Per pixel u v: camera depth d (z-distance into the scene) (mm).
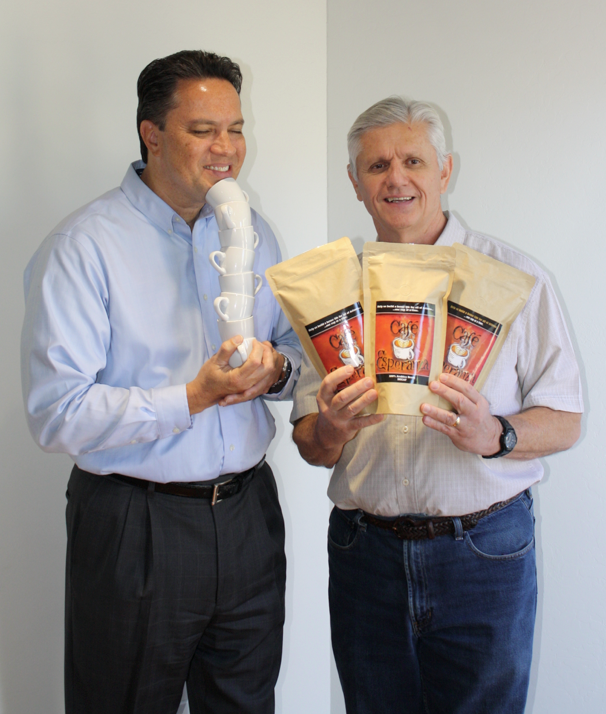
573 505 1459
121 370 1227
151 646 1211
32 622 1508
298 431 1319
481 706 1175
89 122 1520
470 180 1592
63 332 1137
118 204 1251
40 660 1524
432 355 968
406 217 1214
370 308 996
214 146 1169
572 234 1409
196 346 1271
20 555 1484
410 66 1724
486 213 1562
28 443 1485
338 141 1960
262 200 1857
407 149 1187
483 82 1550
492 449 1068
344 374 989
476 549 1157
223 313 1113
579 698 1476
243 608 1318
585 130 1372
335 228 1994
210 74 1181
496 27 1517
